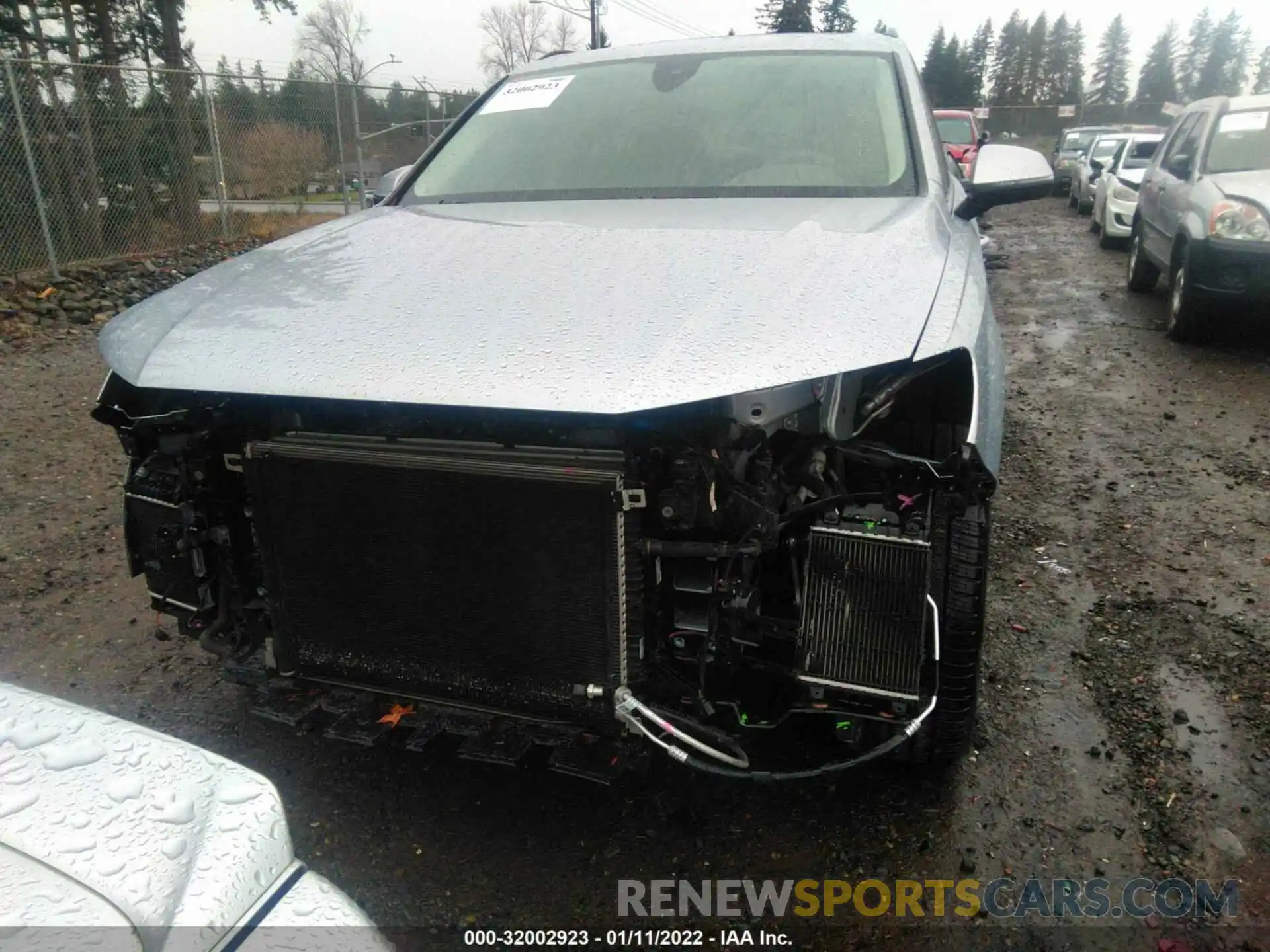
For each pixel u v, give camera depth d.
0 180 8.83
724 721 2.11
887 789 2.45
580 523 1.83
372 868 2.21
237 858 1.17
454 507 1.90
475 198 3.10
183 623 2.35
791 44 3.54
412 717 2.14
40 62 9.12
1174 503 4.25
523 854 2.25
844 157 2.95
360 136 13.13
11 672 3.05
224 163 11.62
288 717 2.23
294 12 16.25
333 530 2.01
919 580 1.92
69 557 3.88
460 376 1.81
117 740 1.34
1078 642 3.13
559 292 2.07
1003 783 2.47
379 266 2.35
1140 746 2.60
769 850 2.26
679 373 1.76
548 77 3.70
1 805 1.20
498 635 1.95
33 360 7.12
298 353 1.95
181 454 2.18
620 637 1.88
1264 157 7.20
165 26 14.93
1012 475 4.64
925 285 2.11
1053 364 6.71
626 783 2.48
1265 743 2.60
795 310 1.95
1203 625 3.21
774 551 2.17
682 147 3.07
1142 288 9.14
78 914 1.05
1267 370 6.41
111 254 10.09
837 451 2.09
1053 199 21.48
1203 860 2.21
